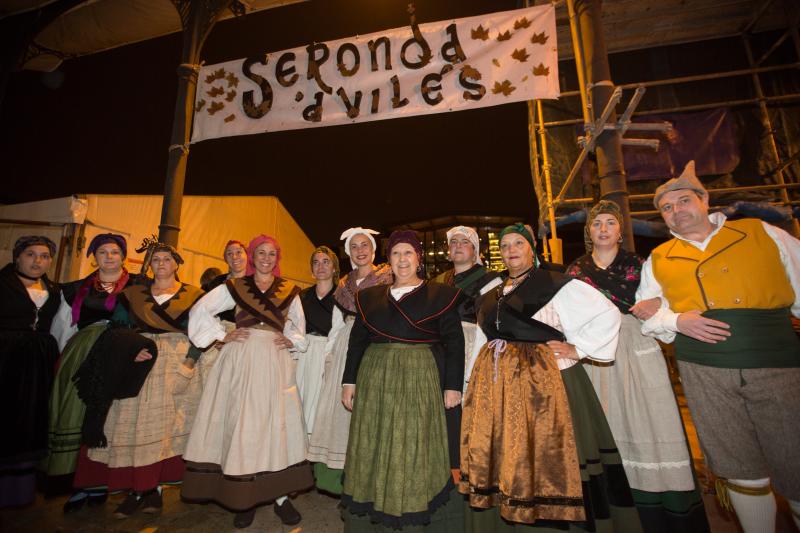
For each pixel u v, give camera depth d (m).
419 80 3.48
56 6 4.41
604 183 2.59
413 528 1.63
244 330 2.33
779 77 4.57
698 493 1.68
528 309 1.75
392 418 1.72
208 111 3.85
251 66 3.86
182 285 2.70
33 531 2.10
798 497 1.42
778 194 4.39
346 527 1.80
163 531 2.11
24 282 2.46
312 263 2.79
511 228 1.92
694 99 4.75
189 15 3.98
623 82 4.93
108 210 5.07
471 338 2.20
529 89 3.24
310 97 3.70
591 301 1.71
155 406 2.32
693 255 1.68
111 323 2.51
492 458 1.61
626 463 1.76
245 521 2.14
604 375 1.90
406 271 1.97
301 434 2.30
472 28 3.43
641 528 1.57
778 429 1.45
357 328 2.02
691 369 1.64
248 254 2.54
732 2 4.31
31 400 2.28
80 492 2.36
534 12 3.35
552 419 1.58
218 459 2.16
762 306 1.53
